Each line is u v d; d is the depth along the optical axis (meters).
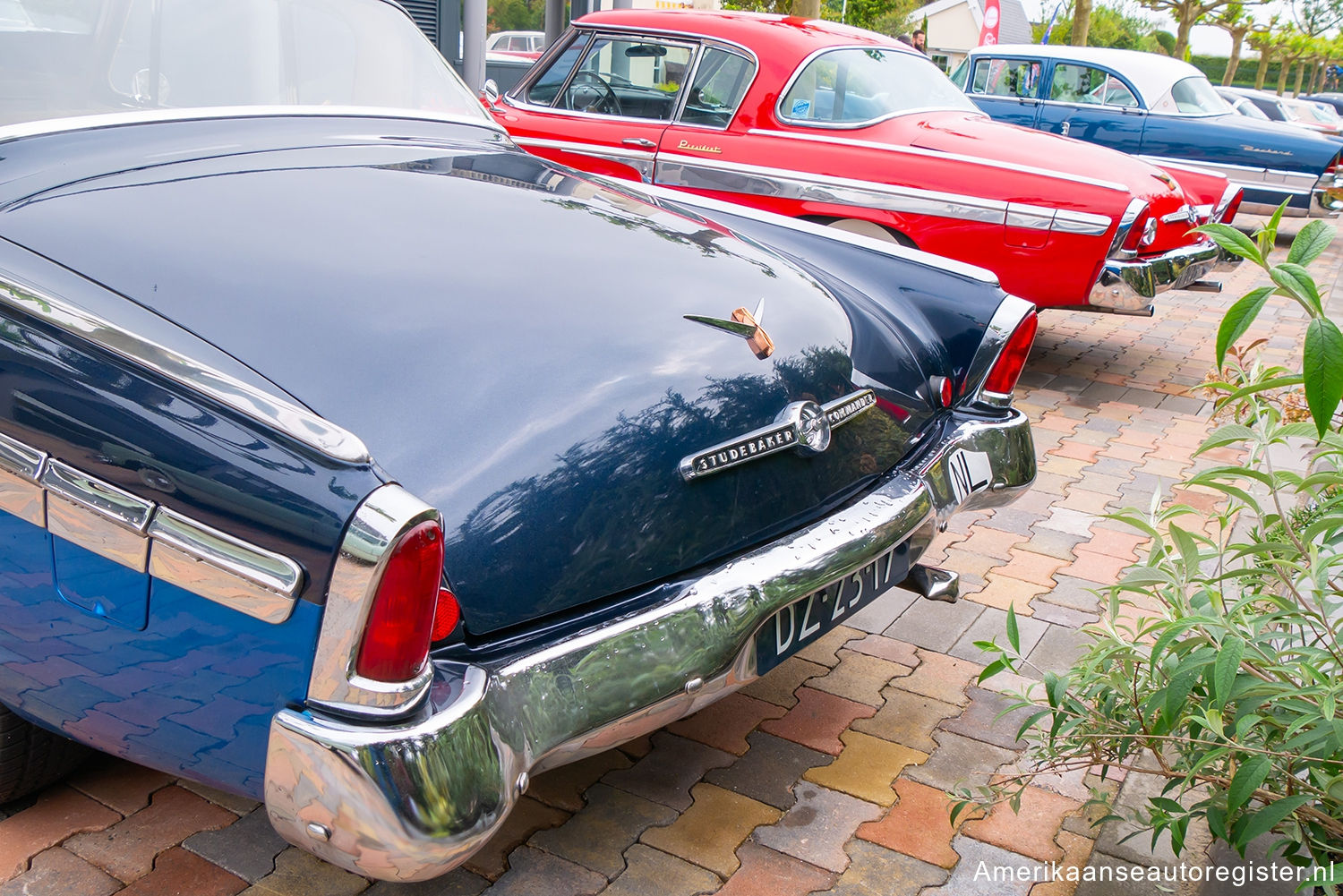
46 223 1.76
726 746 2.40
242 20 2.53
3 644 1.67
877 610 3.07
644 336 1.90
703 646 1.72
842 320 2.29
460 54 9.94
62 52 2.22
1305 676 1.74
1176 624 1.76
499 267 1.95
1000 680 2.71
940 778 2.31
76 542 1.52
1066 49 10.17
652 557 1.73
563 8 9.76
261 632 1.39
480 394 1.65
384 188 2.21
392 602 1.33
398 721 1.36
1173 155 9.77
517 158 2.76
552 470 1.63
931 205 4.99
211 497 1.39
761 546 1.88
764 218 2.91
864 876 2.01
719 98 5.35
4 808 2.08
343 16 2.80
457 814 1.36
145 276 1.66
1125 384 5.76
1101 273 4.85
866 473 2.15
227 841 2.03
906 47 5.92
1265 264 1.43
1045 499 4.01
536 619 1.61
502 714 1.48
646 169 5.48
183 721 1.51
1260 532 2.29
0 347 1.56
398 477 1.53
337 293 1.74
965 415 2.51
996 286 2.61
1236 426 1.90
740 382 1.92
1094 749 2.07
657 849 2.06
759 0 19.06
